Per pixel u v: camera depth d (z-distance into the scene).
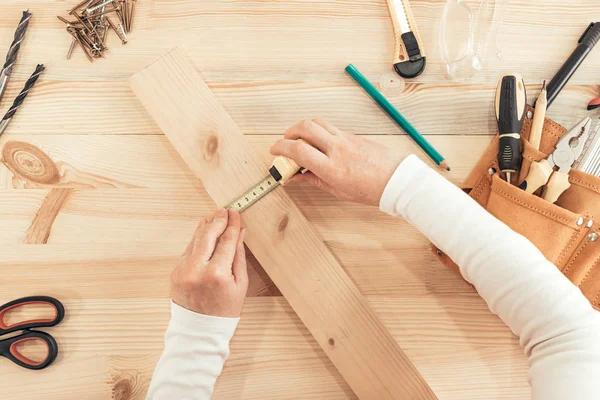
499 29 0.90
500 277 0.64
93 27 0.86
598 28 0.86
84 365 0.84
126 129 0.87
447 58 0.89
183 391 0.68
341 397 0.85
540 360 0.60
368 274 0.86
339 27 0.89
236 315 0.72
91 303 0.85
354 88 0.89
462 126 0.89
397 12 0.88
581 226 0.75
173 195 0.86
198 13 0.88
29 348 0.84
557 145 0.80
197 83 0.83
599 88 0.89
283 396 0.85
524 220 0.77
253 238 0.80
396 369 0.79
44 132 0.86
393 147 0.88
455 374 0.85
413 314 0.86
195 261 0.69
